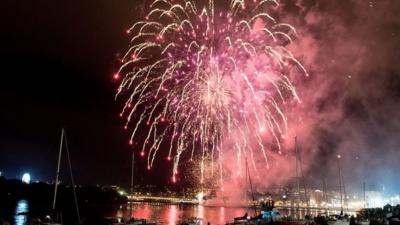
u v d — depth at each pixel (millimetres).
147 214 160875
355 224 57531
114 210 185125
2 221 44594
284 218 61938
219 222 120688
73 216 112312
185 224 73688
